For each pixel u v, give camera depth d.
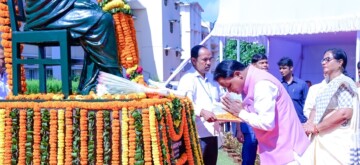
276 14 7.79
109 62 3.78
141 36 22.33
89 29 3.65
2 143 3.17
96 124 3.09
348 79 3.62
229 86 3.31
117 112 3.08
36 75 11.23
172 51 23.73
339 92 3.61
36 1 3.73
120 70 3.94
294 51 11.48
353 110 3.55
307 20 7.48
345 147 3.58
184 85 4.24
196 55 4.27
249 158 5.31
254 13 8.03
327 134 3.65
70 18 3.67
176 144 3.56
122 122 3.08
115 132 3.08
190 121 3.87
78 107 3.11
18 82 3.79
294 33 7.59
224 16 8.38
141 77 4.00
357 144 3.54
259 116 3.12
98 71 3.85
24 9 3.93
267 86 3.13
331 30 7.24
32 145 3.16
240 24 8.12
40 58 3.86
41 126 3.15
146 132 3.08
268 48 10.21
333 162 3.62
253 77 3.21
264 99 3.11
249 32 8.04
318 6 7.40
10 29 3.94
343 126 3.62
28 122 3.16
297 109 5.67
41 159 3.13
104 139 3.09
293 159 3.19
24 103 3.18
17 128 3.18
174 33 24.30
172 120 3.38
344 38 9.69
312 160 3.68
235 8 8.22
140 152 3.07
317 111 3.76
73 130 3.11
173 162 3.33
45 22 3.71
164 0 22.53
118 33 3.87
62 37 3.60
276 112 3.20
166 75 22.88
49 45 4.00
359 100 3.57
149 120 3.10
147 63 22.27
